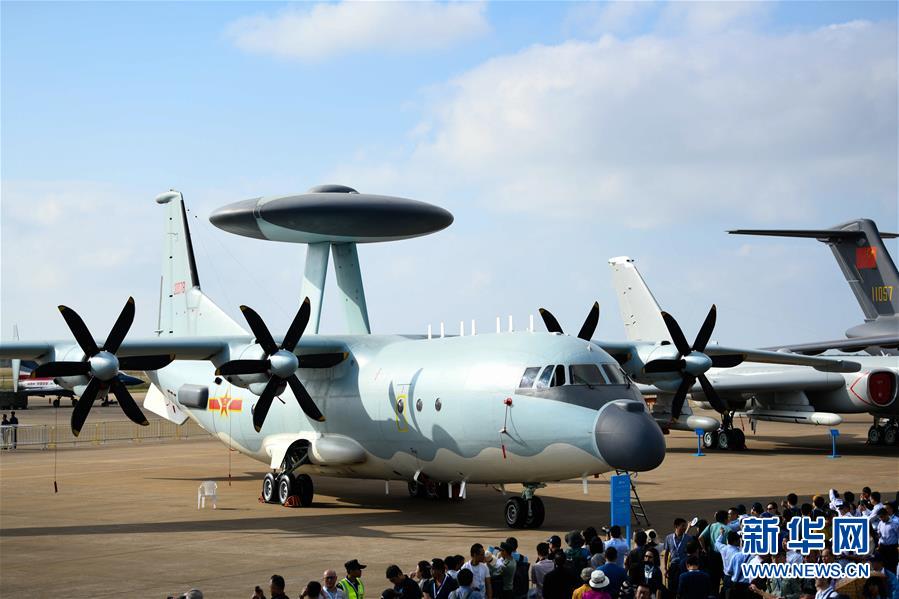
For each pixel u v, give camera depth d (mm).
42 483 29172
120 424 59781
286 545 17938
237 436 26516
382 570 15562
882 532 14305
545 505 23344
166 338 22406
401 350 22828
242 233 28062
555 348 19406
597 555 11852
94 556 16922
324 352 23812
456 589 10805
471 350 20766
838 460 33719
